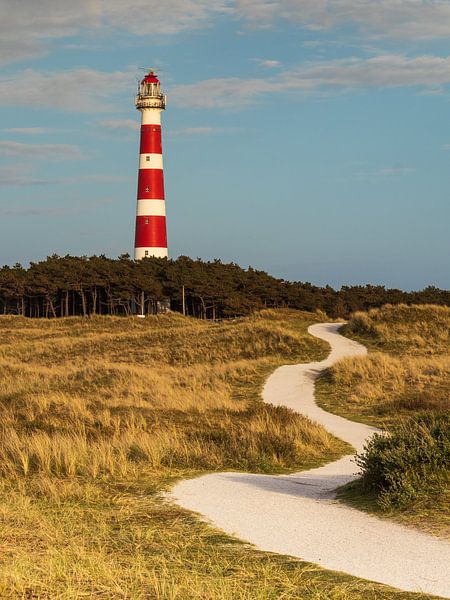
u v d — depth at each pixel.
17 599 7.12
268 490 13.98
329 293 130.12
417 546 9.62
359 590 7.82
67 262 109.44
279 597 7.49
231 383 40.31
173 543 9.81
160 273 106.00
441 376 37.91
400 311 57.16
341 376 39.12
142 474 15.56
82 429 20.72
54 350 58.47
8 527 10.42
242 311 103.12
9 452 17.19
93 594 7.36
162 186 86.19
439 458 12.38
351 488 13.41
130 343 58.09
